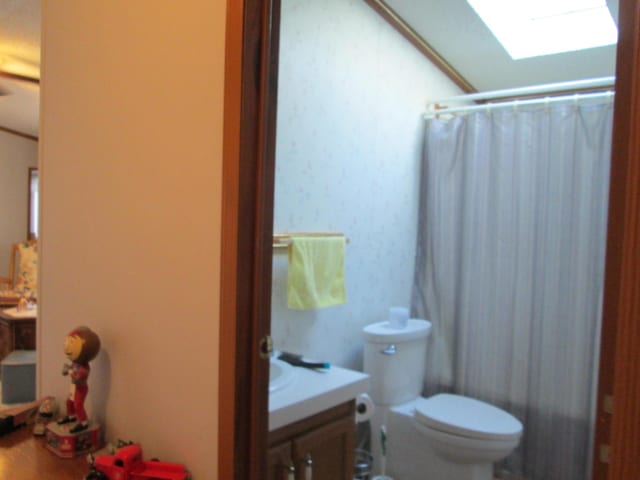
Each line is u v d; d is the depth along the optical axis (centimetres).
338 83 218
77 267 139
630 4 56
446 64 280
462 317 268
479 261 262
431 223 278
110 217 127
